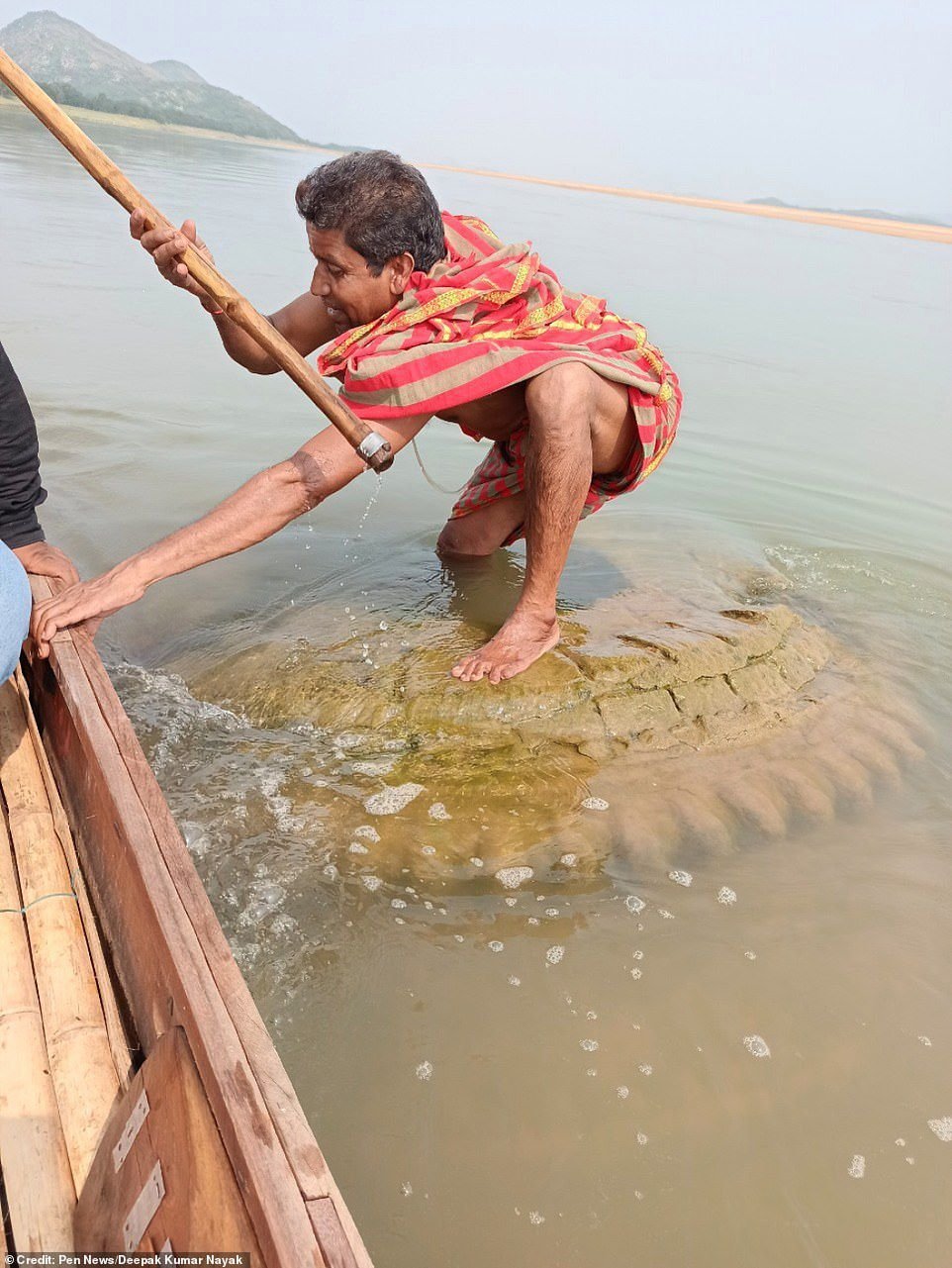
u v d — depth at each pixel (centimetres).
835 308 1085
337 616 299
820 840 240
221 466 441
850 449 551
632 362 268
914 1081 180
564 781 242
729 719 268
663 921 212
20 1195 129
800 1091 176
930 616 352
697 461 506
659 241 1684
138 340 622
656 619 300
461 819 229
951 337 972
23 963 162
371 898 211
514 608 301
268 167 2742
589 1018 187
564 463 248
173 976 125
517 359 242
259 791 234
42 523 369
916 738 281
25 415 241
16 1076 143
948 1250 152
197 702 266
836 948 208
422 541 364
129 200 199
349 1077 172
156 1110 121
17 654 165
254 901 207
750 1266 147
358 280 239
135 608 315
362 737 250
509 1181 157
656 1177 159
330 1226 94
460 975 195
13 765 205
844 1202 158
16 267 763
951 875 232
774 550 394
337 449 237
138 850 146
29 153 1661
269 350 208
